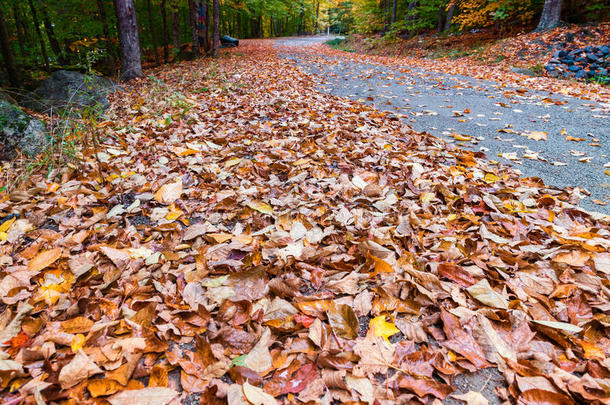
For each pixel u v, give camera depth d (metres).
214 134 3.79
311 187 2.54
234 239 1.88
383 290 1.53
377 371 1.18
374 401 1.08
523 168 3.11
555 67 8.49
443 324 1.36
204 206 2.34
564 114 4.77
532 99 5.78
